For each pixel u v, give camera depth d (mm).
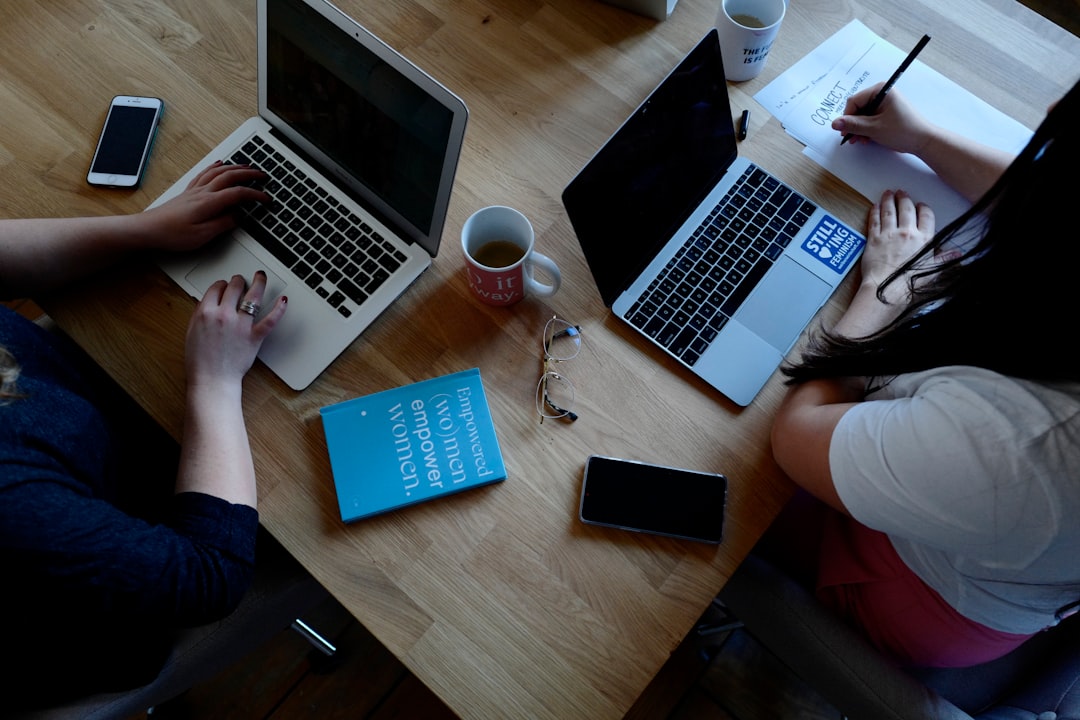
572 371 959
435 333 978
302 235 1004
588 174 837
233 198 995
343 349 955
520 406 942
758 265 996
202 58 1122
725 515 897
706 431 934
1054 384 604
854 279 1004
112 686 863
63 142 1069
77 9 1144
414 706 1491
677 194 982
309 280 982
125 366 954
